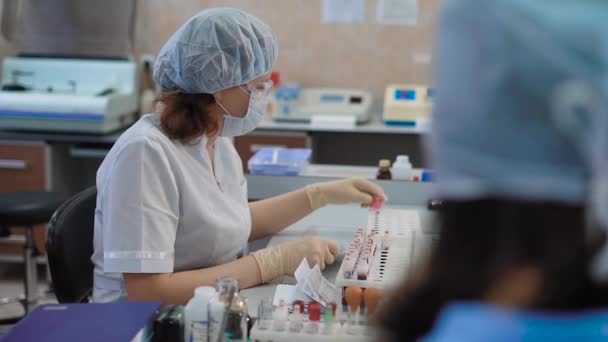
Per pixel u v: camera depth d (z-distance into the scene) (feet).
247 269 5.12
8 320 9.73
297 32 12.76
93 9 12.10
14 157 11.28
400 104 11.50
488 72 1.63
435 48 1.77
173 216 5.16
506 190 1.64
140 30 13.03
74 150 11.29
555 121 1.58
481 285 1.66
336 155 12.64
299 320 4.10
